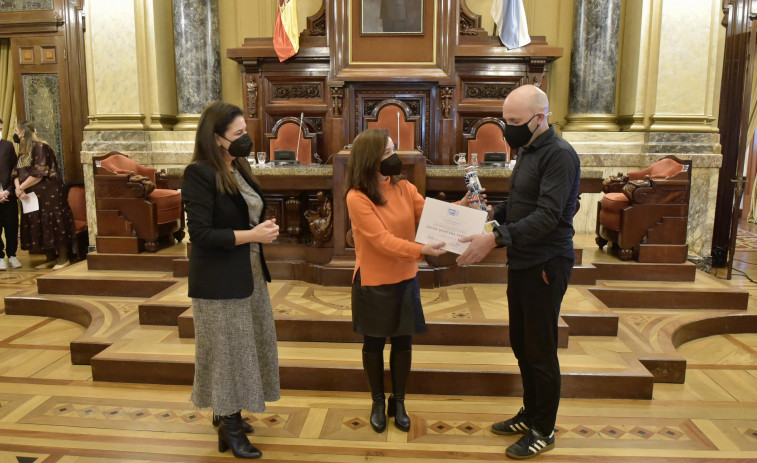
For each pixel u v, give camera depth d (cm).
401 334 255
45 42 663
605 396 315
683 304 450
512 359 330
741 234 838
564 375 313
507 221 257
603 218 516
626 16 632
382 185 258
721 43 608
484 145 654
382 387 276
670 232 477
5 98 711
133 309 435
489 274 436
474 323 348
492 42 643
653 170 510
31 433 276
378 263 251
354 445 265
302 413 295
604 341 366
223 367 238
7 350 392
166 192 531
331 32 638
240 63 666
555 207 226
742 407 310
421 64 641
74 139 674
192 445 266
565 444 268
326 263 441
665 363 342
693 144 589
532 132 237
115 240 500
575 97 650
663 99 594
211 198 230
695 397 322
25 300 466
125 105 632
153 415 295
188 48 660
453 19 630
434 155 662
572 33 656
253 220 250
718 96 618
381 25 639
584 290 437
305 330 357
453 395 316
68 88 667
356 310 259
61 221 595
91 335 376
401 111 655
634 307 451
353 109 658
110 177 493
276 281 443
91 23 624
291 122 656
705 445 269
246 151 237
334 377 319
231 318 238
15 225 606
